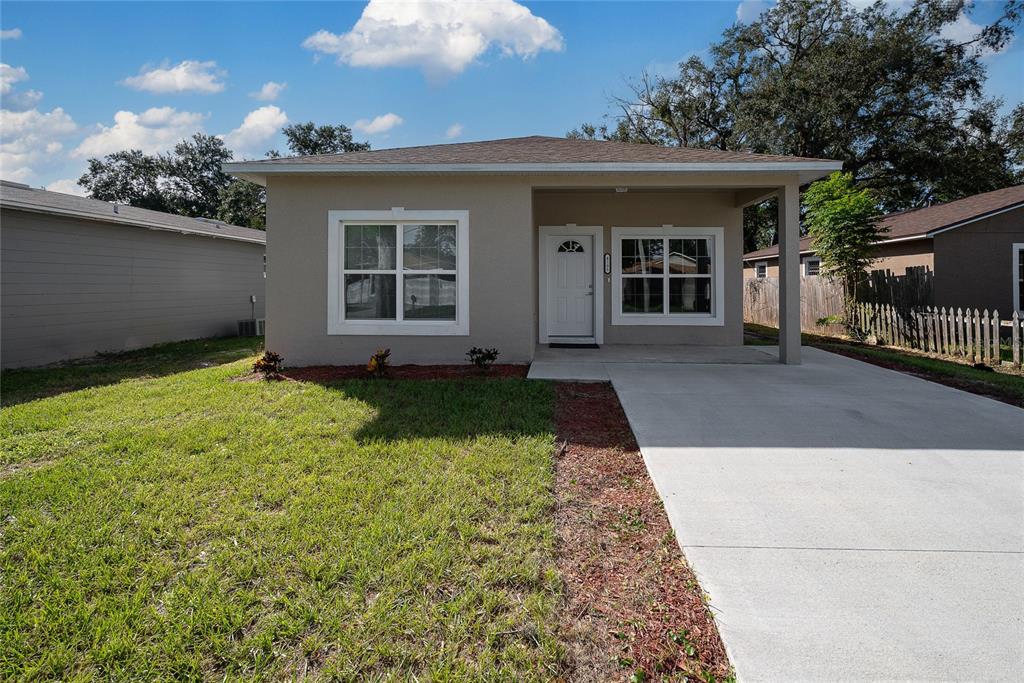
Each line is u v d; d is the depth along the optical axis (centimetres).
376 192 816
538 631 220
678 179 798
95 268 1104
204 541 291
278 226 820
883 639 211
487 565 265
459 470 384
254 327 1541
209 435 465
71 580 256
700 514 318
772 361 850
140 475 380
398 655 208
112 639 215
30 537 295
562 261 1080
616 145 1032
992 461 401
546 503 332
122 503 336
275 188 818
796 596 240
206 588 246
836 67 2406
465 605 235
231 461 407
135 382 733
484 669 200
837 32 2577
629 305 1071
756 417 522
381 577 255
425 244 828
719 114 2858
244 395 618
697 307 1072
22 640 215
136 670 202
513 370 766
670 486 359
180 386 682
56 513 324
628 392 626
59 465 402
